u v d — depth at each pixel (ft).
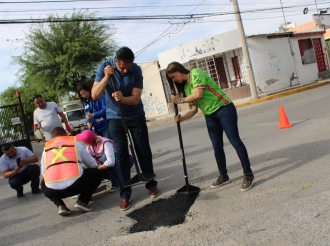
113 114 13.57
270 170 14.65
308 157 15.24
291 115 29.71
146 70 73.56
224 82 66.39
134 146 14.28
